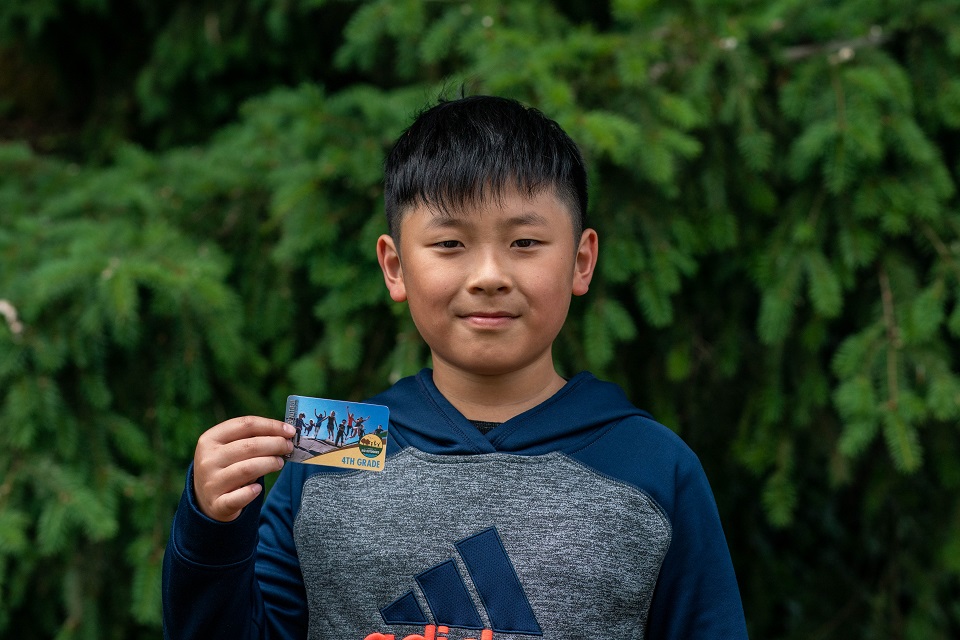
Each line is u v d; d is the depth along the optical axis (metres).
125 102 3.50
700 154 2.43
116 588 2.58
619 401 1.36
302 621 1.33
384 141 2.46
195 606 1.20
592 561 1.21
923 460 2.64
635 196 2.40
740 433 2.59
